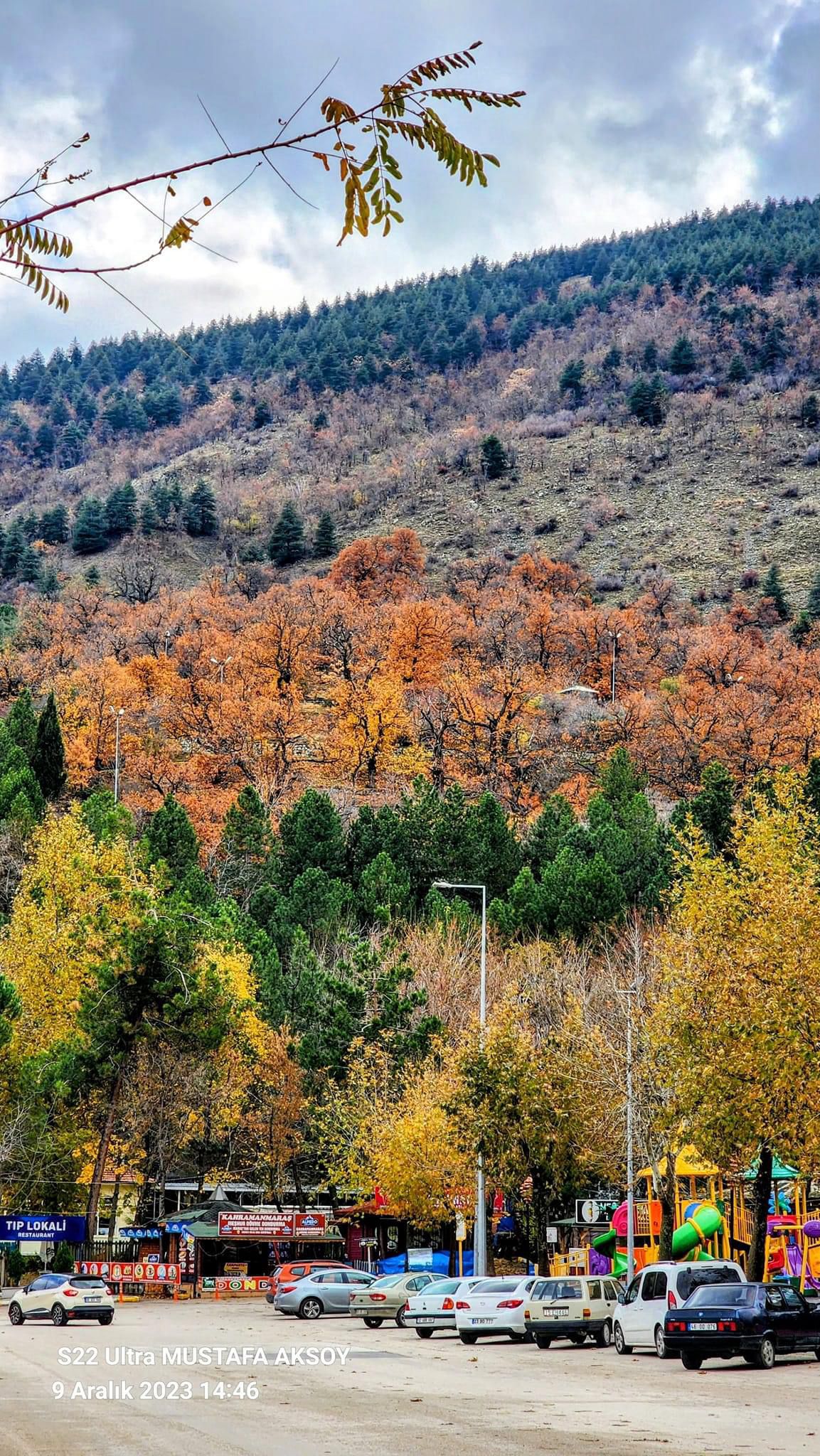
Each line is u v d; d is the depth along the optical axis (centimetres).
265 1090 9119
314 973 8975
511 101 768
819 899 4588
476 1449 1989
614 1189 8288
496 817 12600
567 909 10294
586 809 14750
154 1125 8194
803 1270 5775
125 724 18338
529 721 18762
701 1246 5981
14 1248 8162
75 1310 5453
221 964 8925
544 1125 5775
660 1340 4047
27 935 8431
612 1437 2148
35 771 15075
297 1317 6481
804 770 16575
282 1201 9294
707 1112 4475
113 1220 8725
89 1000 7575
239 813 12912
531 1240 6397
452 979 9081
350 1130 7881
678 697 19075
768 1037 4297
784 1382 3206
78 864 8800
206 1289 8250
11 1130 7381
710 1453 1947
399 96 763
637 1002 6331
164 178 774
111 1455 1934
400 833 12619
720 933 4703
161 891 9712
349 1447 2008
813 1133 4303
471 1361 3875
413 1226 7525
